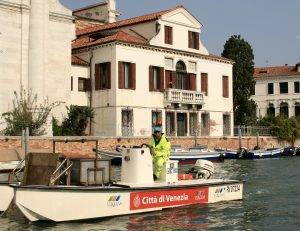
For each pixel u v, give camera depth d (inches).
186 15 1627.7
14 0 1209.4
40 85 1224.2
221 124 1740.9
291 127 1935.3
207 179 606.5
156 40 1526.8
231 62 1781.5
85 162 494.0
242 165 1277.1
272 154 1641.2
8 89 1200.2
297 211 549.0
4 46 1198.3
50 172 480.1
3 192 516.7
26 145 956.6
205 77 1685.5
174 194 542.0
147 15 1616.6
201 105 1653.5
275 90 2706.7
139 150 527.5
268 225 480.4
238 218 508.7
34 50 1221.1
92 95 1466.5
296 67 2701.8
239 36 2135.8
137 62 1470.2
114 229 450.3
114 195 489.7
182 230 454.9
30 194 458.6
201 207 558.6
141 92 1476.4
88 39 1576.0
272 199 632.4
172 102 1544.0
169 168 555.5
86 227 455.2
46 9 1261.1
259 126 1932.8
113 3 1916.8
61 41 1326.3
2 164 771.4
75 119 1316.4
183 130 1614.2
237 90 2105.1
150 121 1502.2
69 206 465.7
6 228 451.2
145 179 531.8
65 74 1336.1
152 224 472.1
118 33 1507.1
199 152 1328.7
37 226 457.7
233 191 613.0
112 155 1148.5
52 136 1115.9
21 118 1115.9
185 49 1625.2
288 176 954.7
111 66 1421.0
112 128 1414.9
